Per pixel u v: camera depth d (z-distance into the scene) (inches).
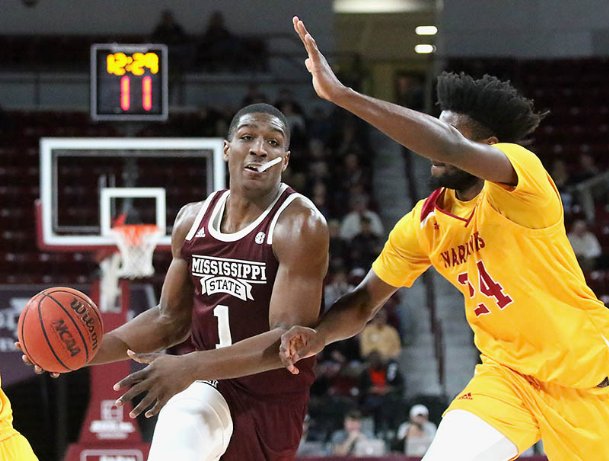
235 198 155.3
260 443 157.3
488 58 634.2
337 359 429.1
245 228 153.7
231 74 626.8
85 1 653.9
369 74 652.7
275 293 150.7
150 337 161.2
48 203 333.7
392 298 467.5
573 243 499.5
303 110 626.5
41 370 144.6
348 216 518.6
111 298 331.6
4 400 156.0
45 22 651.5
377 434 386.9
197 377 139.1
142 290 341.1
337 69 661.3
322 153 577.3
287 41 657.6
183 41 610.5
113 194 337.1
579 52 669.9
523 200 136.6
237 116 157.0
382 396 396.5
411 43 811.4
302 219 151.8
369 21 789.9
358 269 489.4
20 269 518.0
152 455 147.0
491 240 141.9
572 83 644.1
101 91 337.7
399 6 761.0
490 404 144.2
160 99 339.6
